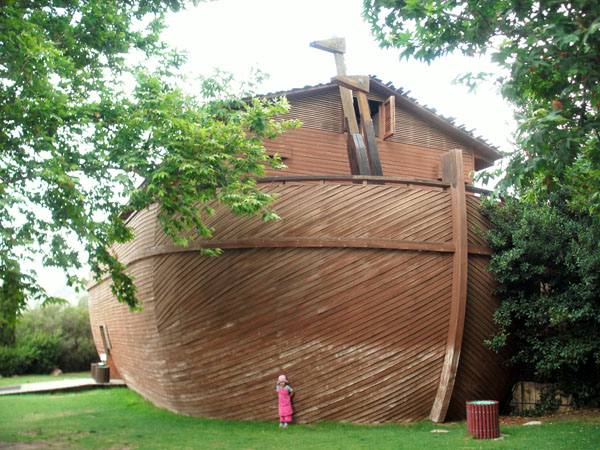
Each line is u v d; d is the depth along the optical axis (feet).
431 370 33.47
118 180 26.61
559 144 20.61
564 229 36.24
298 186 32.76
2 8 24.49
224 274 33.96
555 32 17.13
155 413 41.88
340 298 32.12
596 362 34.86
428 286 32.83
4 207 28.12
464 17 21.29
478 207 36.32
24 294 28.91
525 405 39.50
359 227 32.12
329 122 45.06
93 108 27.17
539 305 35.68
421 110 48.62
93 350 93.86
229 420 35.42
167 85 31.30
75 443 30.37
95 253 31.09
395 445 26.71
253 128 30.14
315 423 32.96
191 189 28.63
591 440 26.89
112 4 32.68
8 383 70.85
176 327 37.32
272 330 32.94
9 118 26.32
